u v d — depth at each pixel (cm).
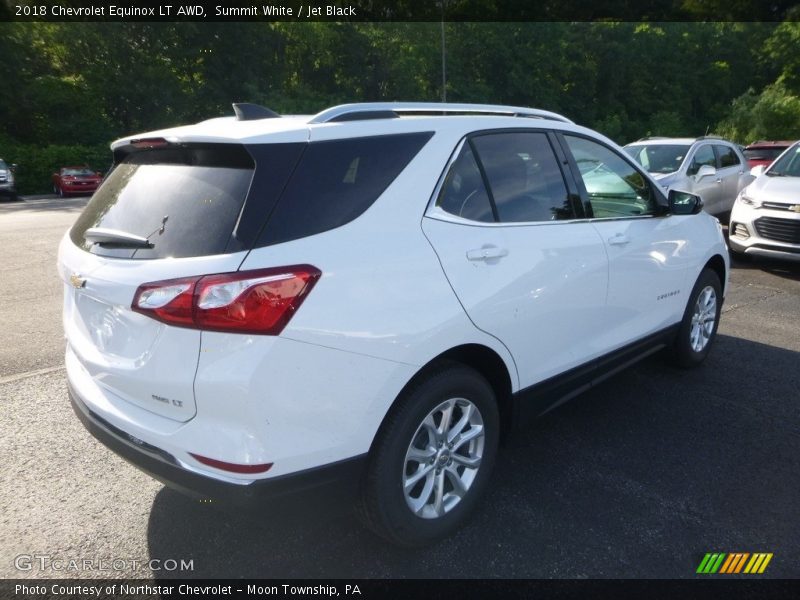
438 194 271
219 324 211
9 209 1894
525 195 313
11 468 338
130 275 228
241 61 3594
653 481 326
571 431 382
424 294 250
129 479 329
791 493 314
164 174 253
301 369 220
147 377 229
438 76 3975
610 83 4669
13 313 629
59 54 3378
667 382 456
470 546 275
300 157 235
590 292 337
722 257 479
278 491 222
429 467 268
